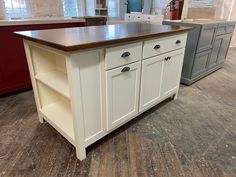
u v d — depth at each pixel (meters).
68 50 0.98
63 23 2.49
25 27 2.19
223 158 1.42
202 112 2.04
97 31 1.53
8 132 1.66
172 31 1.67
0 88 2.21
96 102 1.31
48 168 1.31
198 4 3.29
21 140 1.57
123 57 1.33
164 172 1.29
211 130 1.74
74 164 1.35
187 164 1.36
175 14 2.89
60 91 1.30
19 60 2.27
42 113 1.71
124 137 1.63
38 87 1.65
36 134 1.65
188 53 2.59
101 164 1.35
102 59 1.21
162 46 1.67
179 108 2.12
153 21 2.98
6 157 1.40
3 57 2.13
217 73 3.26
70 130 1.44
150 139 1.61
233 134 1.69
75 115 1.21
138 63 1.49
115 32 1.48
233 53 4.66
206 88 2.65
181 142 1.58
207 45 2.71
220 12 4.39
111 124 1.49
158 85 1.86
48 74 1.60
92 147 1.50
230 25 3.12
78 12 3.71
